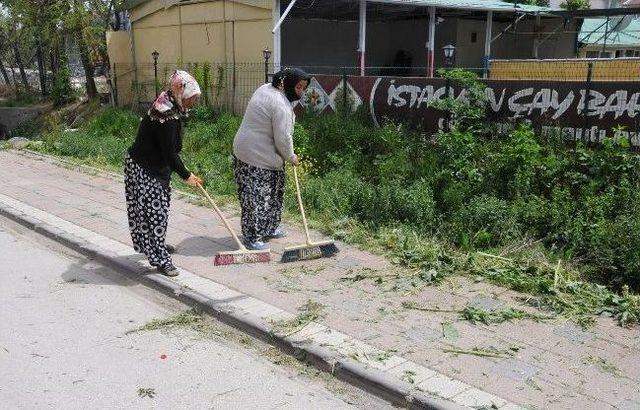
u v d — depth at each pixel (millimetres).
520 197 7707
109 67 18875
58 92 21094
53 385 3898
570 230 6852
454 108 9312
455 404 3535
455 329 4496
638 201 6891
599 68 12070
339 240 6637
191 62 16297
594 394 3648
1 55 26484
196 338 4621
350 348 4223
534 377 3838
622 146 7816
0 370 4074
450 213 7570
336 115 11125
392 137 9805
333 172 9367
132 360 4258
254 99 5980
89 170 10664
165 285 5438
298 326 4570
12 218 7887
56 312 5047
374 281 5453
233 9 14727
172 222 7383
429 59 17172
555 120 8773
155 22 17297
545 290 5160
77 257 6488
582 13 18391
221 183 9328
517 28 21656
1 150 12953
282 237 6734
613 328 4535
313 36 20859
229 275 5633
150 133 5387
